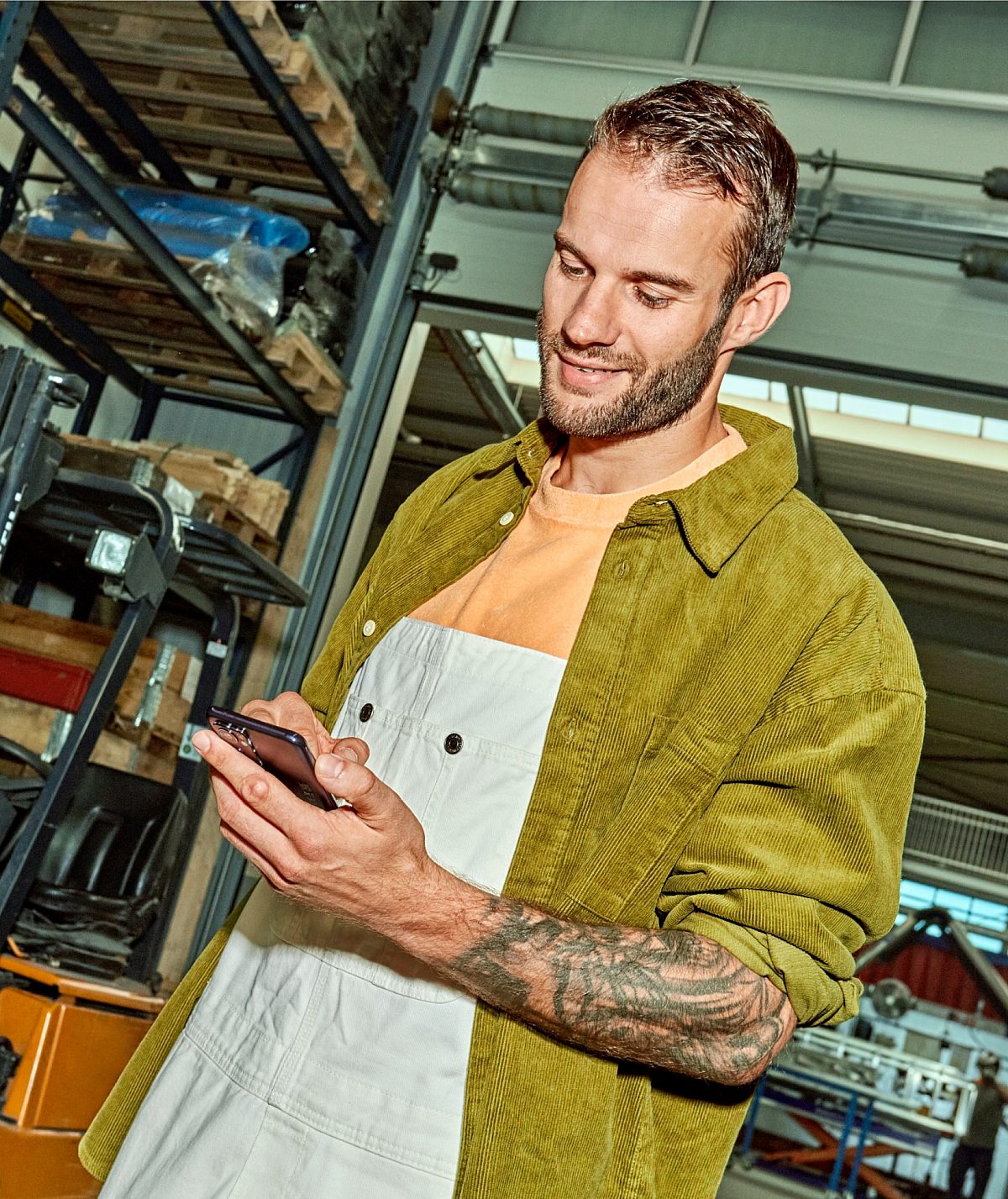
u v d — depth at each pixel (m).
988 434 8.55
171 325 4.64
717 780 0.97
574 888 0.96
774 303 1.08
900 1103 10.08
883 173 5.27
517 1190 0.92
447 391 9.70
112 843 3.26
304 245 4.51
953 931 8.75
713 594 1.03
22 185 4.33
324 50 4.45
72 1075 2.81
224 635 3.74
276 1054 1.02
